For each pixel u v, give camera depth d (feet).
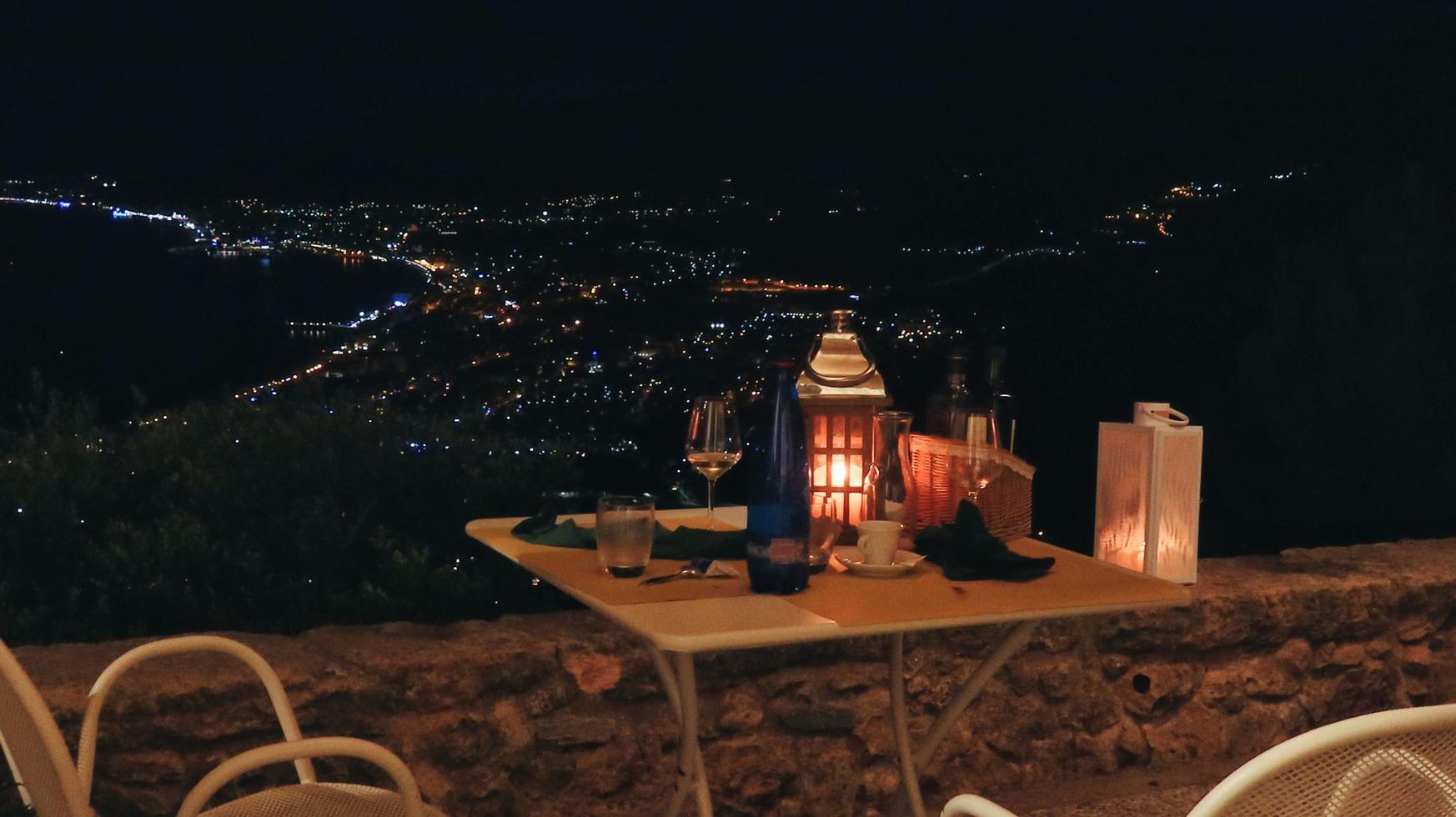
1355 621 11.35
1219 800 3.72
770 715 9.86
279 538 11.87
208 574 11.24
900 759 7.38
